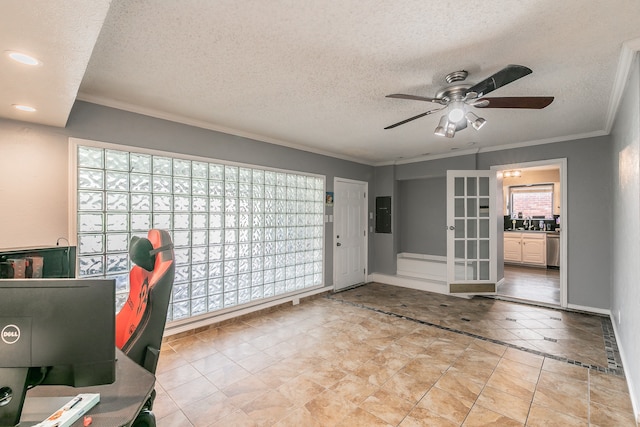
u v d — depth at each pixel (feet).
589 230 11.99
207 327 10.54
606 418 5.89
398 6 4.64
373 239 18.80
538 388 6.93
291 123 10.60
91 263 8.21
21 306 2.55
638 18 4.89
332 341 9.59
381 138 12.71
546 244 22.44
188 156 10.07
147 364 3.84
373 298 14.69
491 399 6.54
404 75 7.00
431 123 10.57
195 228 10.27
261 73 6.91
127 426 2.75
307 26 5.17
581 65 6.49
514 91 7.90
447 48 5.86
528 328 10.60
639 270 5.87
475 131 11.66
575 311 12.30
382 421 5.87
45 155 7.58
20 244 7.29
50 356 2.58
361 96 8.23
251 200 11.96
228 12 4.78
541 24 5.09
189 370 7.81
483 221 14.90
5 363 2.56
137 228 8.99
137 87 7.63
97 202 8.32
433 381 7.25
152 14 4.81
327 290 15.47
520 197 25.46
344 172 16.63
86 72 6.81
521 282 17.76
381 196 18.60
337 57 6.21
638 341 5.91
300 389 6.96
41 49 4.39
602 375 7.46
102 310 2.63
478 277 14.88
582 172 12.10
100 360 2.64
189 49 5.90
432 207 18.51
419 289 16.43
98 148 8.36
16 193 7.26
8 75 5.15
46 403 3.05
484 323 11.14
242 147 11.64
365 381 7.27
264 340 9.68
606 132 11.41
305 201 14.38
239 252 11.51
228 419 5.94
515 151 13.85
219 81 7.32
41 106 6.48
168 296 4.14
